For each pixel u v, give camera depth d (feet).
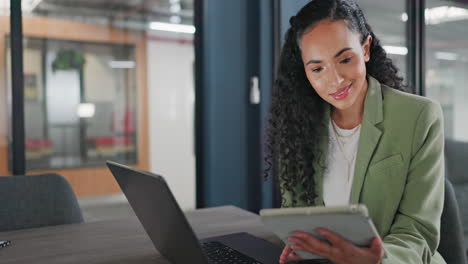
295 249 2.54
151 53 20.27
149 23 20.06
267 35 9.77
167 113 20.76
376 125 3.52
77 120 18.04
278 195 9.61
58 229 4.55
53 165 17.31
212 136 9.77
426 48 11.33
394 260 2.72
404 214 3.26
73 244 3.95
